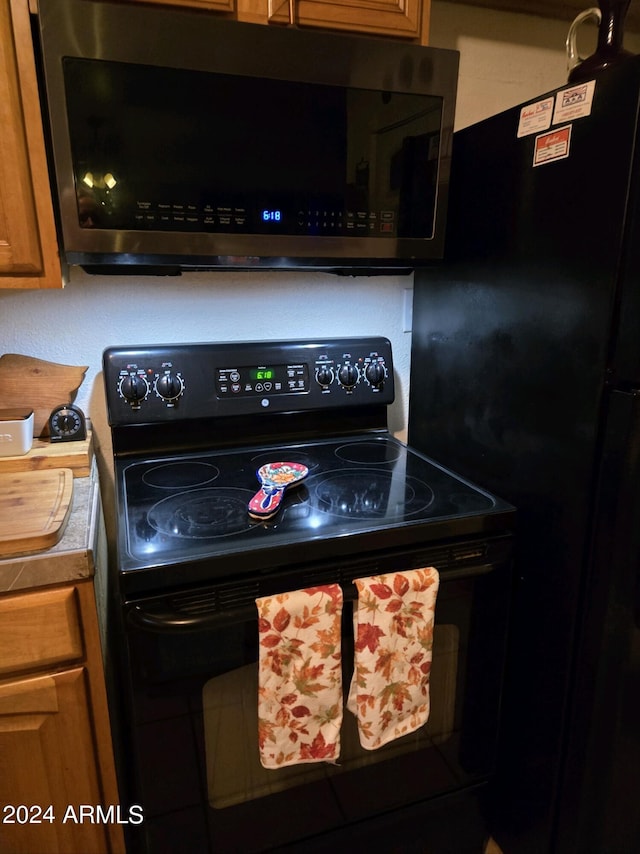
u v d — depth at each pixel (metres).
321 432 1.45
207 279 1.36
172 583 0.83
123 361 1.23
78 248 0.97
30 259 0.95
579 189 0.93
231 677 0.90
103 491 1.37
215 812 0.95
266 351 1.33
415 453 1.36
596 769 1.03
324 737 0.92
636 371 0.87
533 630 1.12
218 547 0.87
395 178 1.13
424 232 1.19
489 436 1.21
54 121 0.91
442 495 1.09
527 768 1.17
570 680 1.04
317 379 1.36
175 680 0.86
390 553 0.95
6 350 1.26
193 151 0.99
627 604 0.96
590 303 0.92
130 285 1.30
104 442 1.35
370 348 1.42
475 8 1.44
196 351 1.28
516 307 1.10
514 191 1.07
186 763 0.91
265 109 1.01
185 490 1.11
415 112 1.11
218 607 0.86
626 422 0.89
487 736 1.13
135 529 0.93
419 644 0.95
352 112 1.06
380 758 1.05
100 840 0.97
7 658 0.84
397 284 1.52
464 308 1.27
